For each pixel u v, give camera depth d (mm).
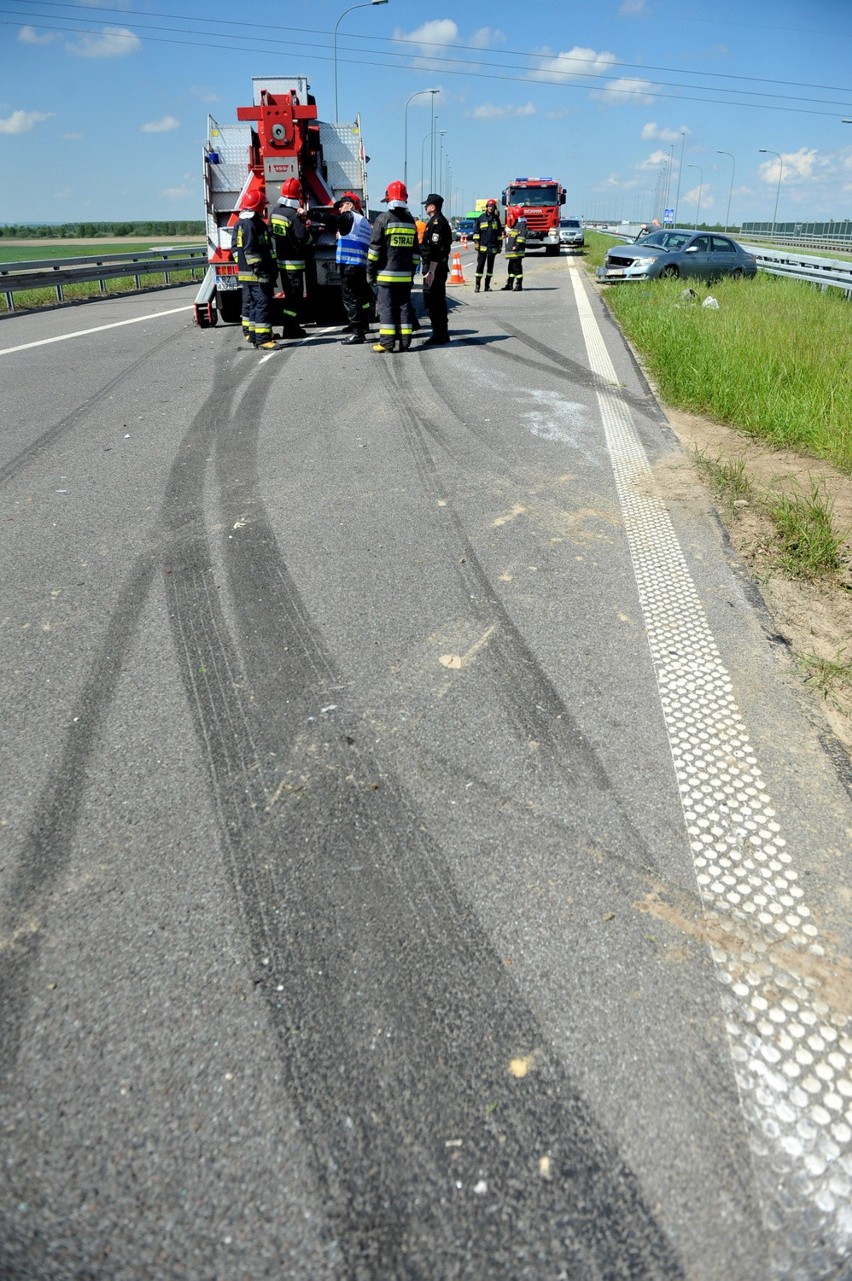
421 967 2113
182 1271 1504
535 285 20359
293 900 2316
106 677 3383
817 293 17703
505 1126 1746
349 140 12727
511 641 3633
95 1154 1694
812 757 2941
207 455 6238
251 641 3639
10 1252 1526
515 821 2604
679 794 2736
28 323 14906
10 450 6480
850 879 2424
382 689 3271
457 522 4934
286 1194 1623
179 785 2768
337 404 7707
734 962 2145
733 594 4129
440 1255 1529
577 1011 2002
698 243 19719
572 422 7082
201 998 2031
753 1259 1537
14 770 2850
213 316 13297
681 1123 1762
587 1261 1524
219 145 12414
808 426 6777
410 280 10219
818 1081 1858
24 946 2188
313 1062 1876
